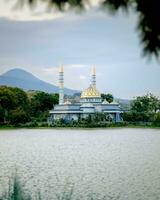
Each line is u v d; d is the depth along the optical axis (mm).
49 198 41969
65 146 124812
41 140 149500
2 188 46625
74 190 47844
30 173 63000
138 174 61938
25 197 20359
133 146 123688
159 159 84875
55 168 70188
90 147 121188
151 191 47500
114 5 6105
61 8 6004
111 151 107625
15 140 149750
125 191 47469
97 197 44281
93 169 68812
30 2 5871
